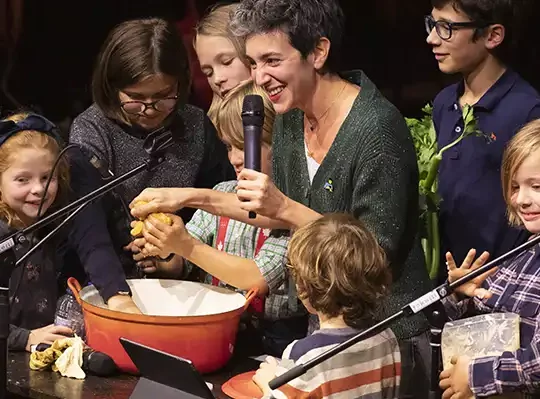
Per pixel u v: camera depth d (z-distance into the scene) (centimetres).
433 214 651
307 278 503
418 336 566
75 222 626
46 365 576
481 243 658
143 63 630
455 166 665
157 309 614
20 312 620
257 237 620
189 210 705
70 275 681
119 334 564
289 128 585
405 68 876
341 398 497
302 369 460
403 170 547
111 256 620
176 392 501
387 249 543
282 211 545
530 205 521
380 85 884
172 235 578
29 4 903
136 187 668
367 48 881
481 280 526
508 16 650
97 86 655
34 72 912
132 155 665
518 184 525
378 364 509
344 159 552
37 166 604
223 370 585
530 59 759
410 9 863
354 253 500
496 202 653
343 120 557
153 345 559
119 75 637
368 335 459
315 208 573
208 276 646
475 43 650
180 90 652
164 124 668
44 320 629
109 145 662
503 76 661
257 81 552
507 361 500
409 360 558
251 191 539
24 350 605
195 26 808
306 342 504
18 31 904
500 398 509
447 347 524
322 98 559
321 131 566
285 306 607
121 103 648
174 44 644
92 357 569
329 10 544
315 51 545
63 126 891
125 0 907
